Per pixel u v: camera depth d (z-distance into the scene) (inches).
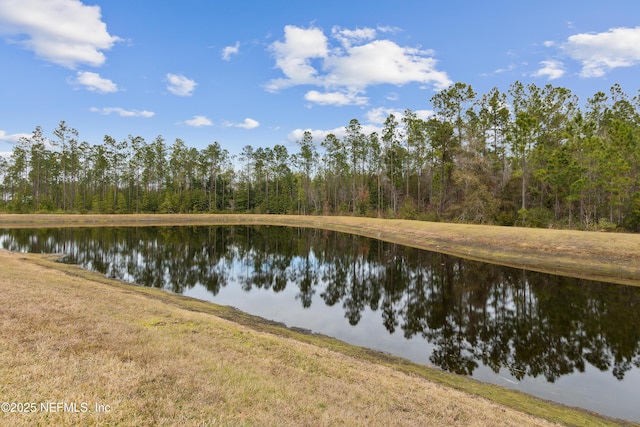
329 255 1182.3
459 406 248.8
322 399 213.9
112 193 2933.1
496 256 1008.9
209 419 166.9
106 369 203.8
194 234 1745.8
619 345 443.2
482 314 576.1
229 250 1264.8
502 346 445.1
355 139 2746.1
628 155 1234.6
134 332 279.4
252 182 3703.3
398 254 1153.4
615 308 581.9
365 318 561.3
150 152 3189.0
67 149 2913.4
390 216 2252.7
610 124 1496.1
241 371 234.1
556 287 709.9
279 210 3304.6
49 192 3230.8
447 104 1935.3
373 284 796.6
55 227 1945.1
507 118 1764.3
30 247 1155.9
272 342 325.4
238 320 486.3
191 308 514.3
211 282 790.5
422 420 210.2
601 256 839.1
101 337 256.1
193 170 3420.3
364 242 1482.5
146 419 158.9
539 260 917.8
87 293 419.2
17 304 309.7
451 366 387.2
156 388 190.2
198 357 245.8
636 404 314.5
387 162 2628.0
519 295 670.5
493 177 1656.0
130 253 1117.1
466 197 1636.3
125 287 622.2
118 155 3093.0
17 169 2987.2
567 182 1328.7
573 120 1499.8
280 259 1115.9
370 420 197.0
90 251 1120.2
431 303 643.5
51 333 248.2
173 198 3102.9
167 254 1130.0
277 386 220.1
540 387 343.9
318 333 479.5
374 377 281.6
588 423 271.4
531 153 1491.1
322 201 3245.6
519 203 1594.5
